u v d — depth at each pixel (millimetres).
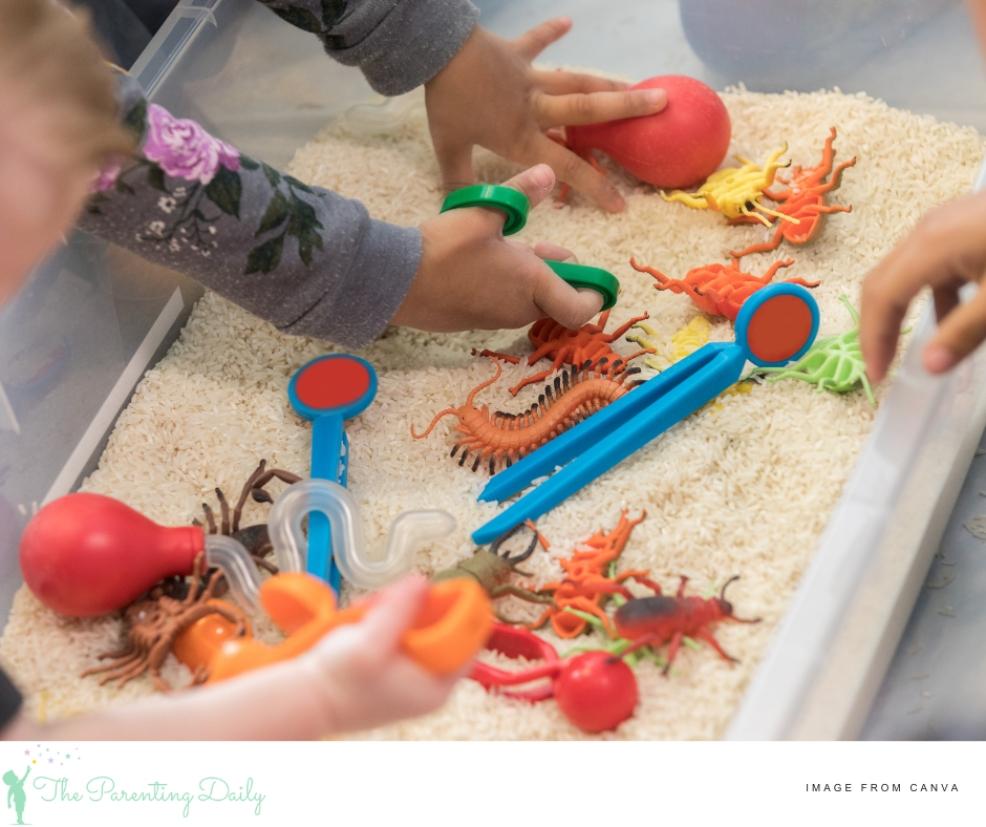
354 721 549
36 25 589
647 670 773
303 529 892
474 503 911
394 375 1020
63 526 788
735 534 847
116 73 800
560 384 979
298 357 1047
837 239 1067
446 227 952
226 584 838
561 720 759
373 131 1274
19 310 939
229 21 1131
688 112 1106
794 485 870
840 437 887
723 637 781
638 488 880
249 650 618
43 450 950
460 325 1001
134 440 987
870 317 695
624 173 1193
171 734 542
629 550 848
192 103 1097
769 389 938
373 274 928
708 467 896
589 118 1118
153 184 837
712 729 736
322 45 1215
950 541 895
